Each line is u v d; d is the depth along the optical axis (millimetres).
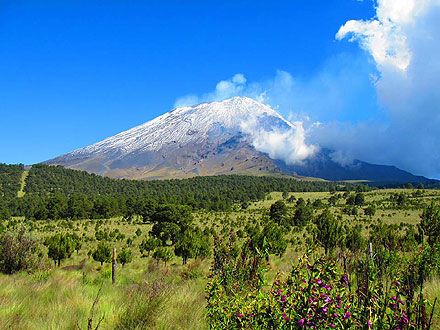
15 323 6516
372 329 3562
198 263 18938
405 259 5914
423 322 3516
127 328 6211
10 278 14484
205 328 6039
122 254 30031
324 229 26109
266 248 5668
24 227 21406
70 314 7070
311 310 3672
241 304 4562
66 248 30469
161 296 7133
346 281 4023
